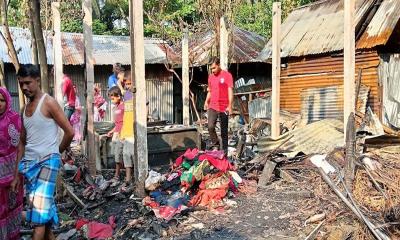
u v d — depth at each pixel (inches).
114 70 366.0
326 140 301.9
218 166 232.1
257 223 202.5
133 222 204.5
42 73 238.7
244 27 981.8
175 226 200.5
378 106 424.5
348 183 226.2
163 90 733.3
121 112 278.7
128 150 260.8
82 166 283.6
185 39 450.3
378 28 417.1
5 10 254.1
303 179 258.2
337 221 199.3
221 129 325.7
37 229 161.0
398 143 289.1
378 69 424.2
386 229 185.9
